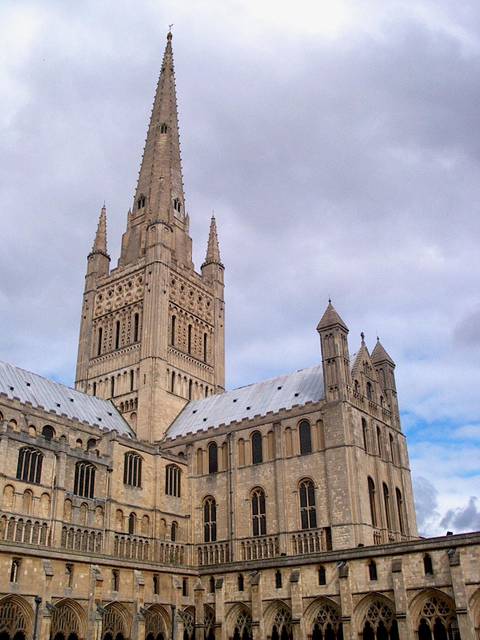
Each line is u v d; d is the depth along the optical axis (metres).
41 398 92.31
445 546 63.09
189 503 94.00
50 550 66.38
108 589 71.31
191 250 128.75
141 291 114.81
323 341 88.75
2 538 67.88
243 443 92.06
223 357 123.12
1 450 70.56
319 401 86.50
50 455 76.19
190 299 119.62
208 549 89.25
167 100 138.38
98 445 86.31
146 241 120.25
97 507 80.50
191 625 79.50
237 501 88.94
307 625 69.69
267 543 83.88
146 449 90.12
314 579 70.75
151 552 85.81
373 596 66.25
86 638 67.00
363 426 87.69
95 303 122.12
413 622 63.00
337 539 78.06
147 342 108.62
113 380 111.88
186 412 108.06
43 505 73.69
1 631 60.78
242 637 74.94
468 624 58.94
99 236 128.12
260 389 102.31
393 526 86.19
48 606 63.78
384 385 98.44
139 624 72.12
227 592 77.44
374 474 85.62
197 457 96.44
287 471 85.81
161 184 122.94
